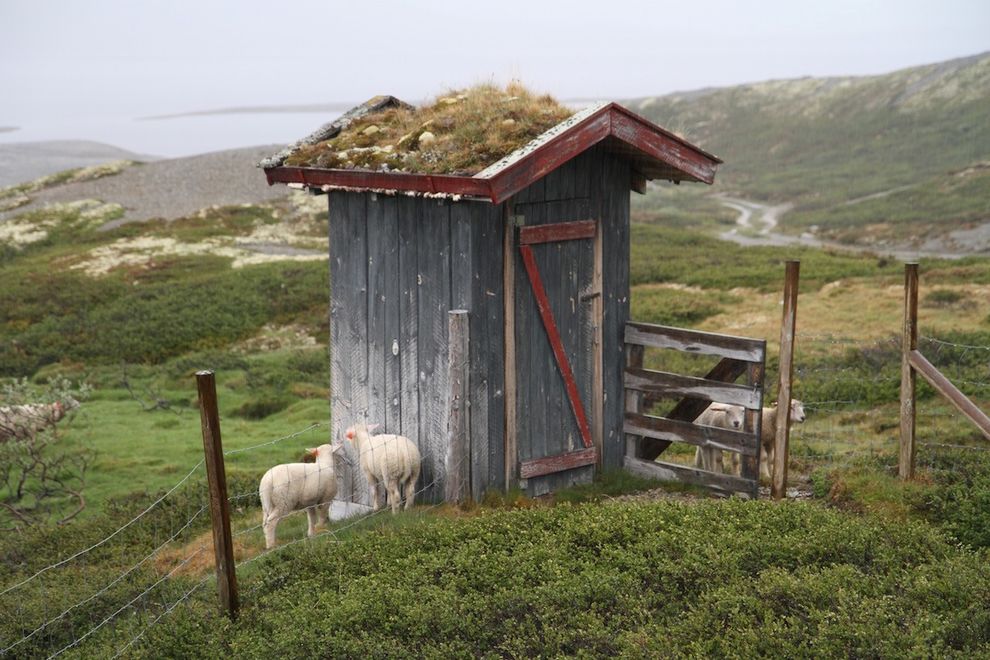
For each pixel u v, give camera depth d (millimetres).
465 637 7707
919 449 13570
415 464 11602
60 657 8414
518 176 10500
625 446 13102
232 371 30750
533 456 12109
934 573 8188
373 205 12281
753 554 8727
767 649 7117
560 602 8016
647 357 26500
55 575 11016
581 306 12430
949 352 21406
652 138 11633
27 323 41875
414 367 12078
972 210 90062
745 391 11570
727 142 193125
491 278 11414
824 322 31531
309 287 44281
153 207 81438
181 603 9117
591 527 9492
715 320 34125
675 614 7883
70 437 22797
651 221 110062
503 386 11727
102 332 38125
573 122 10938
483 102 12250
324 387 27531
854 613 7465
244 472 18484
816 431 16781
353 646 7496
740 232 100500
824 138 177375
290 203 81938
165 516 14500
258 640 7770
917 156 146750
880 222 93375
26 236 70312
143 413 25844
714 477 11977
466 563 8844
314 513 12422
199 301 42406
